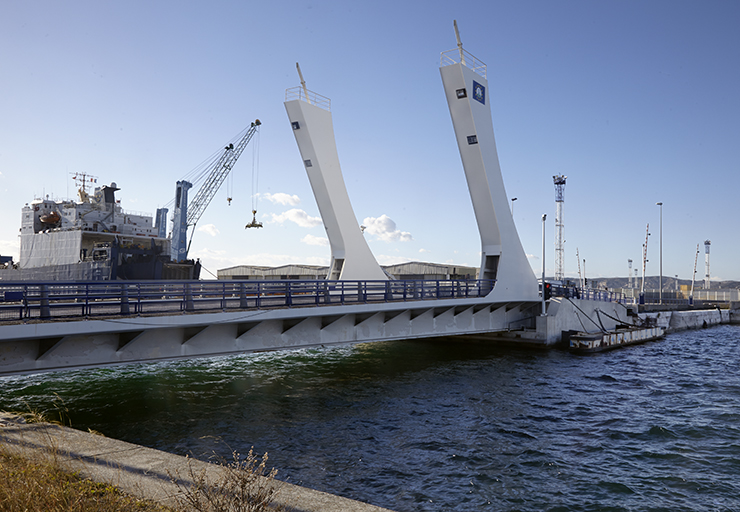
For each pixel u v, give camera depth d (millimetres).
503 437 15359
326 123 28828
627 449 14352
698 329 63656
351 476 11969
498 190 32812
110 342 15523
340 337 23172
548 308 37281
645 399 21031
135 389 21375
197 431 15430
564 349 35500
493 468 12648
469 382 24016
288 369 27109
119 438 14695
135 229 50688
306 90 28031
